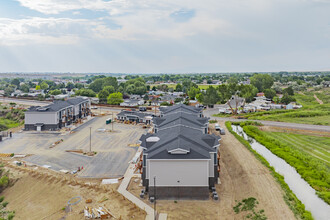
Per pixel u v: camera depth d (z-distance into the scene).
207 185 38.72
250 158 55.56
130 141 75.06
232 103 155.62
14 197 44.69
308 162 52.28
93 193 42.34
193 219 33.94
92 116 116.62
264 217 32.53
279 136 77.50
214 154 43.22
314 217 33.25
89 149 67.12
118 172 51.59
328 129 82.62
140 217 34.38
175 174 38.84
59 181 47.41
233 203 37.78
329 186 41.59
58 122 91.75
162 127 56.97
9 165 55.53
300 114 104.50
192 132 50.34
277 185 41.44
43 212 39.00
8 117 124.62
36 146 70.44
